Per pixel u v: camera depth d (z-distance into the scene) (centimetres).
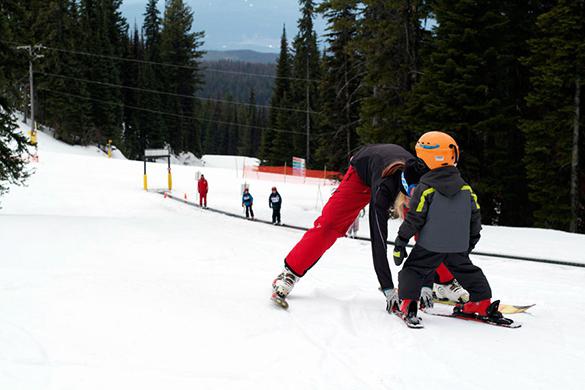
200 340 336
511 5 2036
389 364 315
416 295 404
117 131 7381
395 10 2073
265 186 3650
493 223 2111
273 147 6919
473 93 1842
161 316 378
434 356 332
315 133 6594
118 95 7788
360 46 2103
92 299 409
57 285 450
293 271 438
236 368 295
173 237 988
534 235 1448
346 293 521
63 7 6800
